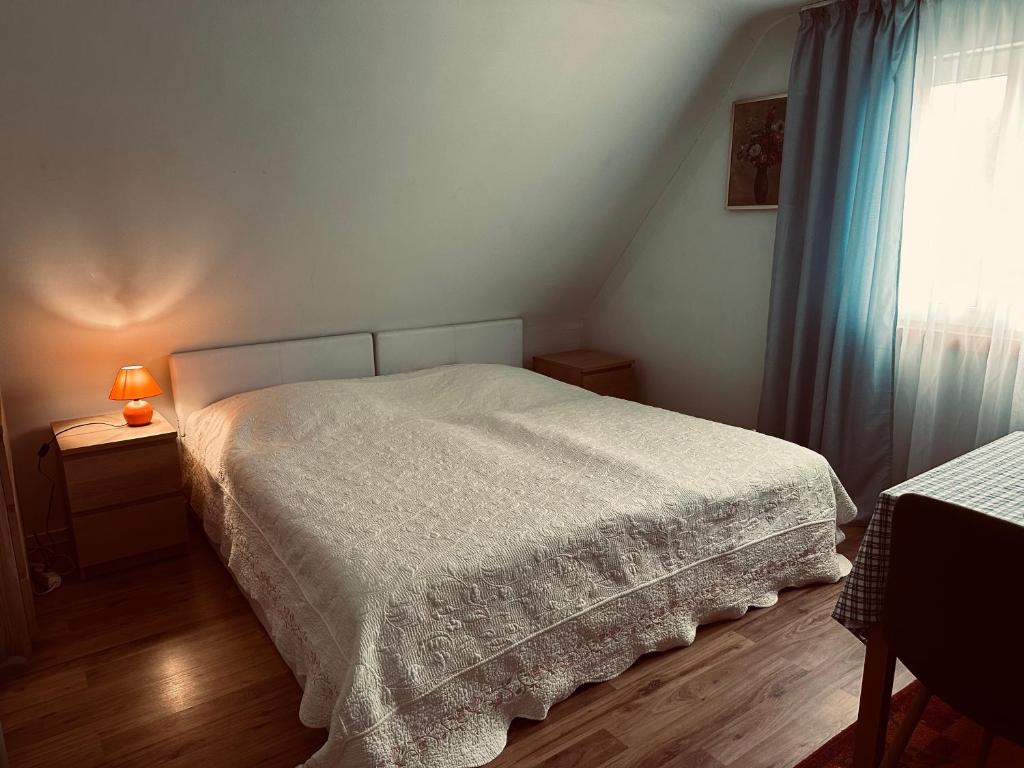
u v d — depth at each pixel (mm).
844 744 1938
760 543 2543
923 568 1398
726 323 4055
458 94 3021
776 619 2557
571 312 4840
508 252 4020
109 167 2619
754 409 4004
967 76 2879
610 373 4434
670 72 3492
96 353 3168
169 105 2533
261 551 2334
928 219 3072
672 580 2311
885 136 3088
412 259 3705
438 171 3330
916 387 3211
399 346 3975
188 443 3254
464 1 2660
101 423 3100
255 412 3129
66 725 2035
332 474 2578
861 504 3352
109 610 2654
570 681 2107
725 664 2297
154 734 1999
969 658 1356
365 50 2662
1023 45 2709
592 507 2244
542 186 3734
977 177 2898
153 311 3170
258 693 2182
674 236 4246
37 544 3141
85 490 2816
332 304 3674
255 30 2432
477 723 1914
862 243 3207
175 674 2275
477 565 1930
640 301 4551
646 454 2750
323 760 1685
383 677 1737
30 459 3141
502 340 4383
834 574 2797
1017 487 1767
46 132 2416
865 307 3244
